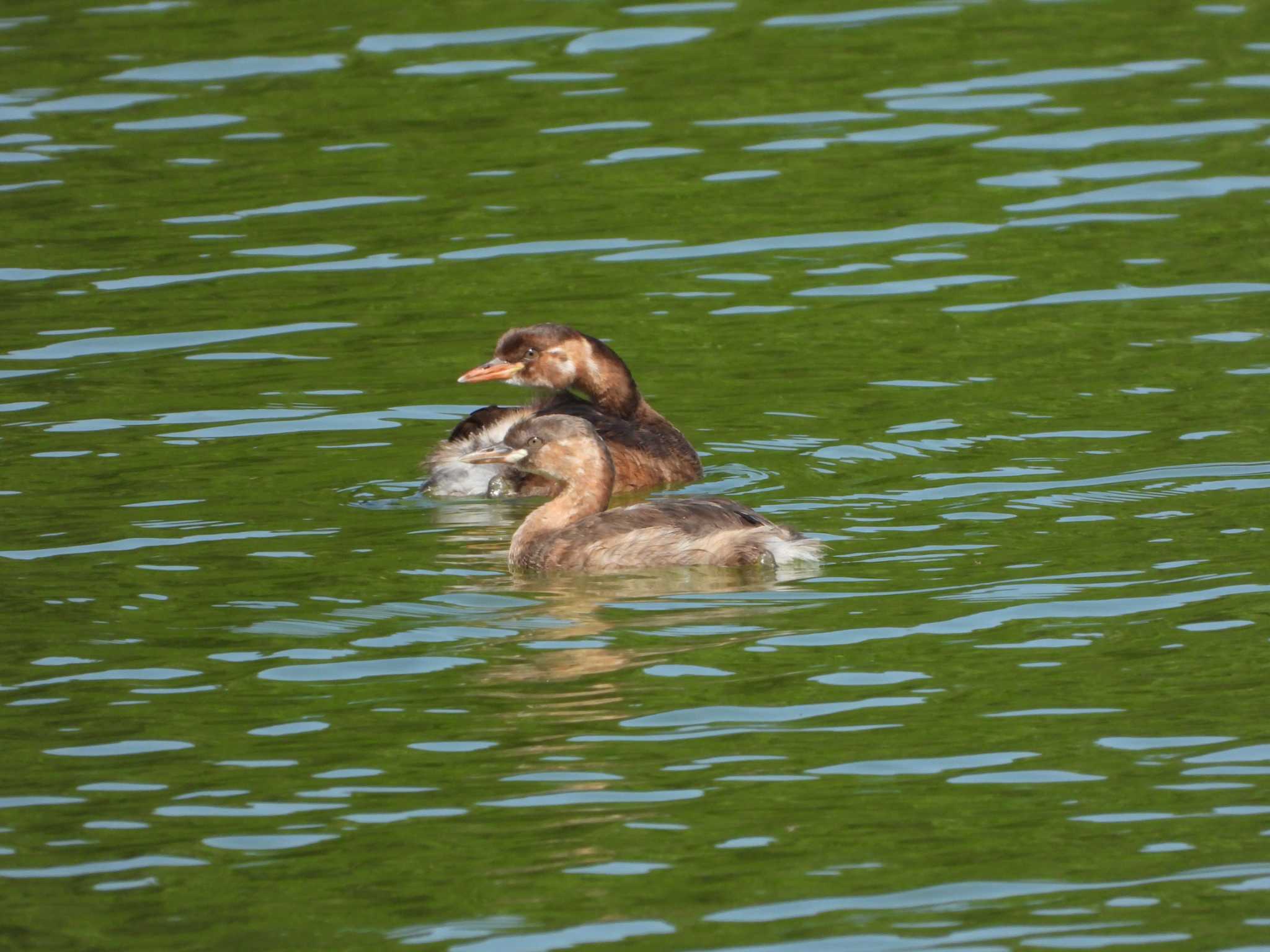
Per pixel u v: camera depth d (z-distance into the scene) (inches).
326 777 505.7
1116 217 1090.1
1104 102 1264.8
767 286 1012.5
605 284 1020.5
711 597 622.5
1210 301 961.5
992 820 474.3
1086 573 629.3
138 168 1192.2
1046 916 431.8
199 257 1063.6
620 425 783.1
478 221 1111.6
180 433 821.2
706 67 1348.4
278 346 938.7
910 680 551.8
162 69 1346.0
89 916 442.3
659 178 1167.6
